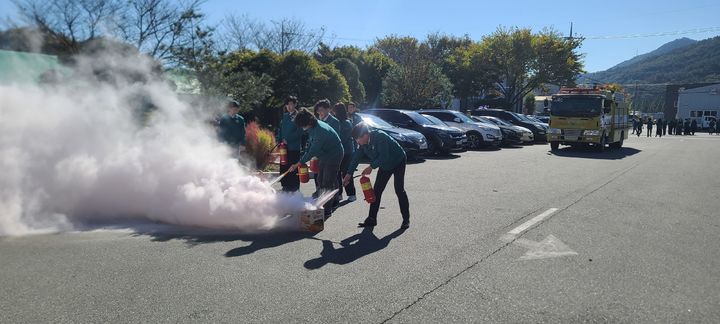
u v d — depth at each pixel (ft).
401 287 14.51
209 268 16.03
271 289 14.30
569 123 64.64
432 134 55.47
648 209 26.03
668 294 14.10
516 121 85.56
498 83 143.84
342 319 12.40
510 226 21.90
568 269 16.16
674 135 144.77
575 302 13.51
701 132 179.52
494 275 15.55
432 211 25.07
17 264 16.24
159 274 15.43
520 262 16.84
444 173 40.19
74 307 13.00
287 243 18.99
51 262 16.44
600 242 19.39
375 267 16.24
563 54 129.29
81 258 16.90
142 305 13.15
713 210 25.93
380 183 21.72
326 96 75.10
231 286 14.51
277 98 71.92
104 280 14.88
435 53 172.76
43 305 13.10
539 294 14.05
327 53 123.65
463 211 25.11
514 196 29.55
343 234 20.43
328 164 23.66
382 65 119.65
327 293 14.02
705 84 237.86
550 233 20.74
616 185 34.42
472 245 18.84
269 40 114.01
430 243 19.11
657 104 347.97
